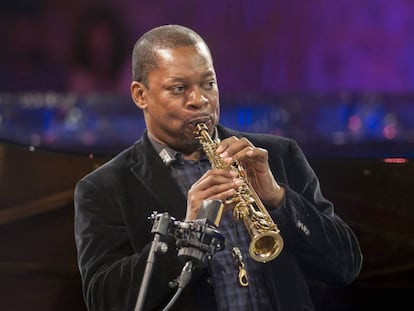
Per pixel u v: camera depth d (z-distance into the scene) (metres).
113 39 26.95
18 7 26.94
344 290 12.96
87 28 26.94
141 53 10.66
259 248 9.80
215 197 9.76
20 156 13.65
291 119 24.27
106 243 10.57
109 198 10.73
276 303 10.37
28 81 26.95
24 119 25.08
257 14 26.48
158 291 10.12
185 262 9.33
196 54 10.44
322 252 10.67
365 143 20.14
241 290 10.32
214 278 10.28
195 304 10.21
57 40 26.98
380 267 13.09
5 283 13.49
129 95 25.12
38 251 13.49
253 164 10.25
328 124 24.19
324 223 10.71
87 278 10.54
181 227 9.13
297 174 11.18
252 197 9.98
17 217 13.51
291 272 10.59
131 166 10.88
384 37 26.08
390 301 13.15
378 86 26.17
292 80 26.39
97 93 25.84
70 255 13.45
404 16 25.95
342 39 26.27
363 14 26.11
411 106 24.22
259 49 26.52
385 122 24.06
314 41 26.36
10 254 13.52
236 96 24.81
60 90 26.91
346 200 13.16
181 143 10.57
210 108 10.43
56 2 26.83
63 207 13.48
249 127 24.22
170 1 26.75
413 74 25.98
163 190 10.61
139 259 10.16
